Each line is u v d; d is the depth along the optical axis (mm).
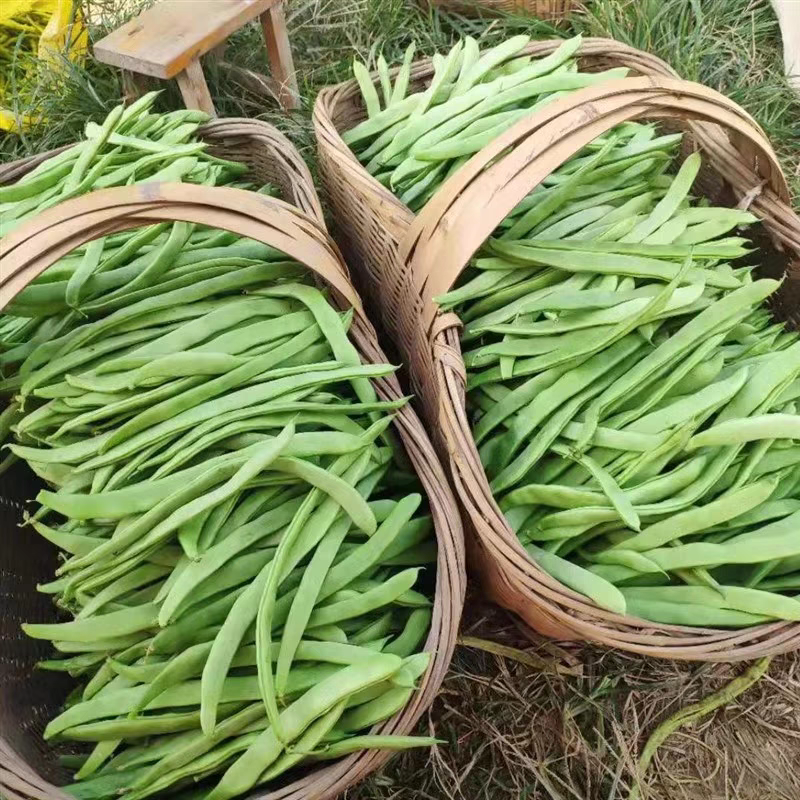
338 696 583
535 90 911
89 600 654
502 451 738
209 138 974
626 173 865
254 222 667
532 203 840
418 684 617
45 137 1209
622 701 842
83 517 631
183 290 738
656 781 807
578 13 1348
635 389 739
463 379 705
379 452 724
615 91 677
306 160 1215
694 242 820
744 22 1407
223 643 600
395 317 875
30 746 650
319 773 583
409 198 884
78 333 709
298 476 668
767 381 731
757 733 842
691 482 707
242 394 688
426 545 732
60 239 585
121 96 1224
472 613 886
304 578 635
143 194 615
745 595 665
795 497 751
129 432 664
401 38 1362
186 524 624
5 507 800
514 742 820
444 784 789
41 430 714
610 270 763
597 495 692
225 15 1118
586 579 669
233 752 599
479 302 798
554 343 749
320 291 782
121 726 604
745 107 1275
